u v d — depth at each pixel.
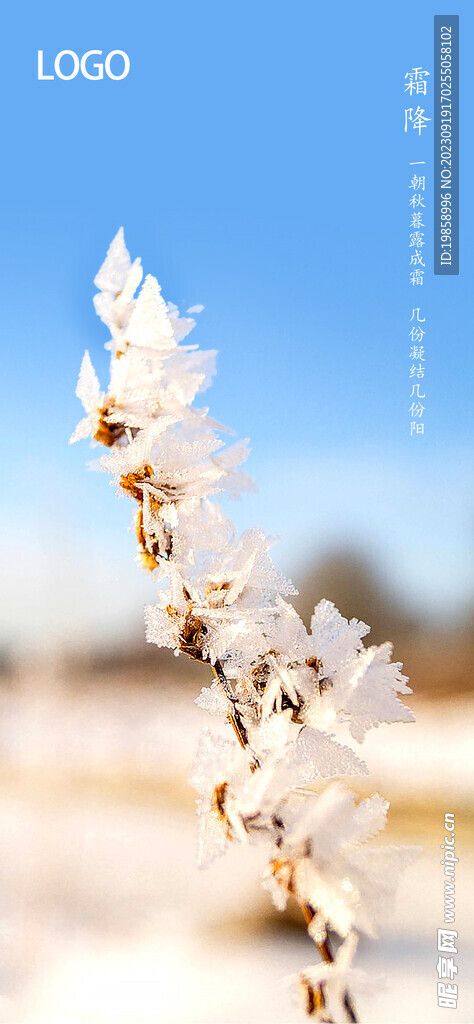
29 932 0.65
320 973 0.23
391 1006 0.42
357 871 0.23
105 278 0.25
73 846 0.93
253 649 0.24
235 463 0.25
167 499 0.24
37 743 1.42
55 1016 0.46
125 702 1.67
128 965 0.57
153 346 0.25
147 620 0.25
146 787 1.19
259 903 0.73
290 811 0.23
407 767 1.11
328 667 0.24
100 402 0.25
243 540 0.25
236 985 0.52
